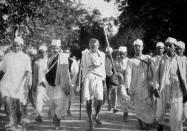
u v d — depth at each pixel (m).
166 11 24.00
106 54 12.87
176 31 24.16
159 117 8.33
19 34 12.34
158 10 24.67
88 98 8.57
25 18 11.31
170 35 24.78
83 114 11.77
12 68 8.64
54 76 9.22
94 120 10.42
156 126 9.55
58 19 20.39
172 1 23.38
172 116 7.75
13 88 8.55
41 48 10.91
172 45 8.10
